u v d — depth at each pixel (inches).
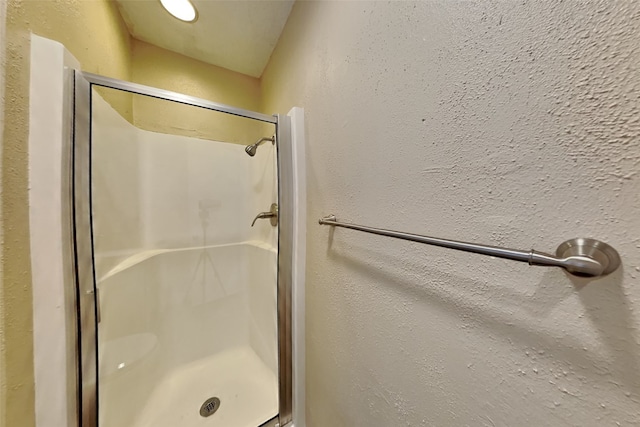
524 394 12.2
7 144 18.5
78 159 26.0
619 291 9.4
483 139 13.9
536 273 11.7
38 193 21.0
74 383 24.8
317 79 33.8
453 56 15.4
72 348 24.4
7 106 18.4
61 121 23.0
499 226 13.2
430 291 17.3
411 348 18.9
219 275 56.1
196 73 62.1
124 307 37.6
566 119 10.6
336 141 29.1
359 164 25.0
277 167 41.4
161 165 50.4
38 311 21.0
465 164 14.9
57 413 22.2
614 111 9.3
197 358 51.4
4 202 18.2
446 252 16.1
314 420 36.0
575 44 10.3
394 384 20.7
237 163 59.2
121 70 47.3
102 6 38.5
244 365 52.0
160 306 46.8
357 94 25.1
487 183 13.7
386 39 21.1
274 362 45.0
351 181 26.4
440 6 16.2
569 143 10.6
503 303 13.0
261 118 45.3
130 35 53.5
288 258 40.5
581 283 10.3
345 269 27.7
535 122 11.7
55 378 22.1
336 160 29.1
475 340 14.4
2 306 18.0
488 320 13.7
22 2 19.9
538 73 11.5
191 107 48.7
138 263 42.4
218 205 57.1
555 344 11.1
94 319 28.2
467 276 14.8
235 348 55.9
